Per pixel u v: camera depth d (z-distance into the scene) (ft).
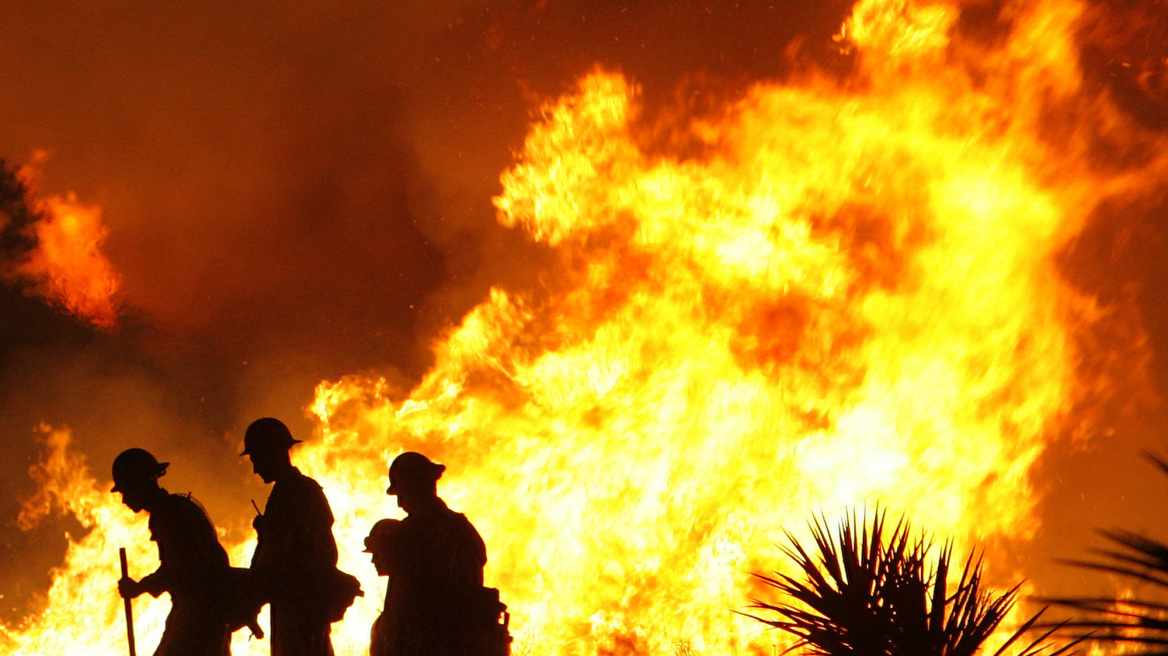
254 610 18.76
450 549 17.72
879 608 16.02
